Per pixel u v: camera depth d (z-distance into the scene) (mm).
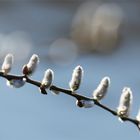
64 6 4109
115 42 3309
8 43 3180
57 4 4180
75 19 3736
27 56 3055
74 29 3488
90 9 3818
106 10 3699
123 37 3402
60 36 3516
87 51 3205
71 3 4070
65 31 3645
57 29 3711
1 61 2299
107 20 3508
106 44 3273
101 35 3297
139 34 3479
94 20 3475
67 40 3391
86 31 3346
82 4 4043
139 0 3980
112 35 3334
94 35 3291
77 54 3141
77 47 3244
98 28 3340
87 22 3477
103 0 3959
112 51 3229
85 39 3305
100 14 3562
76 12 3959
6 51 3045
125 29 3498
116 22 3521
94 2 3959
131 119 688
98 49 3230
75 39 3334
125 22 3588
